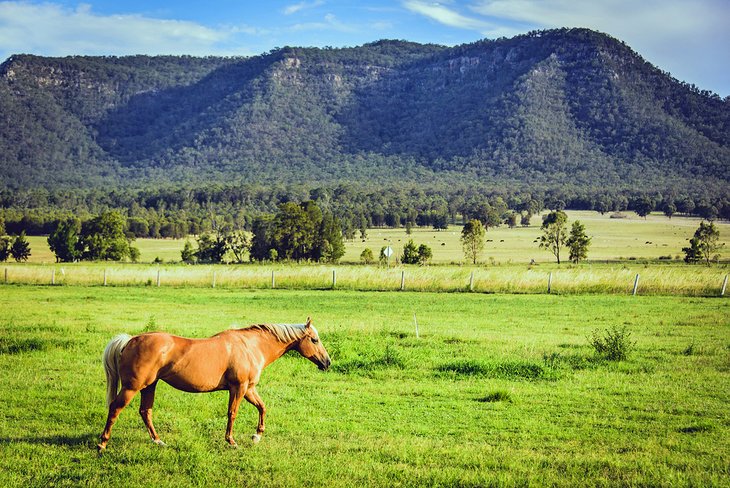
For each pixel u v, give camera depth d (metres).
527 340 23.33
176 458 10.70
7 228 165.00
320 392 15.46
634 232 185.25
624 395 15.56
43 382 15.75
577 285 42.69
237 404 11.28
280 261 98.00
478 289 43.72
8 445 11.11
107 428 10.74
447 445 11.69
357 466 10.47
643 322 28.86
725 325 28.00
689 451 11.67
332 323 27.42
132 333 23.20
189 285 48.03
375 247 140.75
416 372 17.62
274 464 10.49
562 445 11.84
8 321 26.36
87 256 109.31
